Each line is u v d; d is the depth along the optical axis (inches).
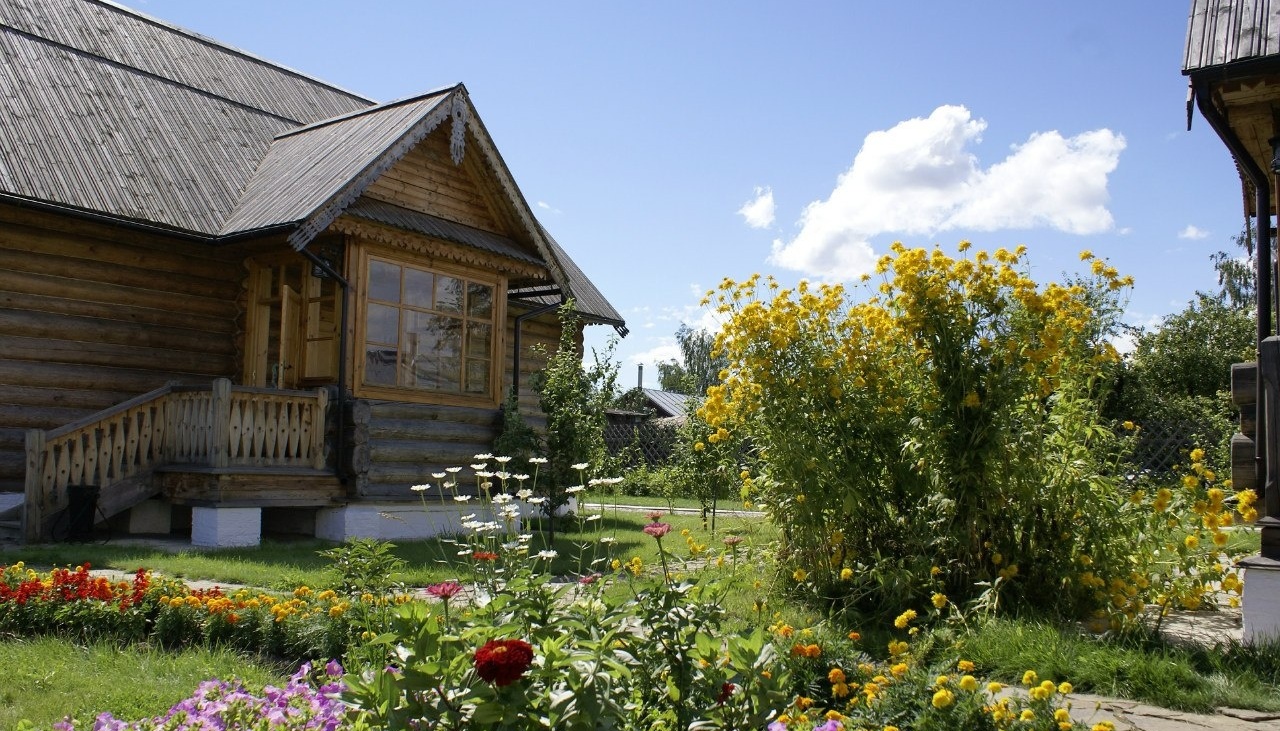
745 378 253.6
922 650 172.6
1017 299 225.9
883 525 243.4
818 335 252.5
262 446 399.5
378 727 103.5
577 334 722.8
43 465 369.1
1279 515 199.3
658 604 126.6
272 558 341.4
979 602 210.7
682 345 2106.3
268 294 494.6
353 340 431.8
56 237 438.6
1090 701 164.7
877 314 241.6
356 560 237.5
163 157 482.6
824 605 232.7
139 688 173.5
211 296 491.8
